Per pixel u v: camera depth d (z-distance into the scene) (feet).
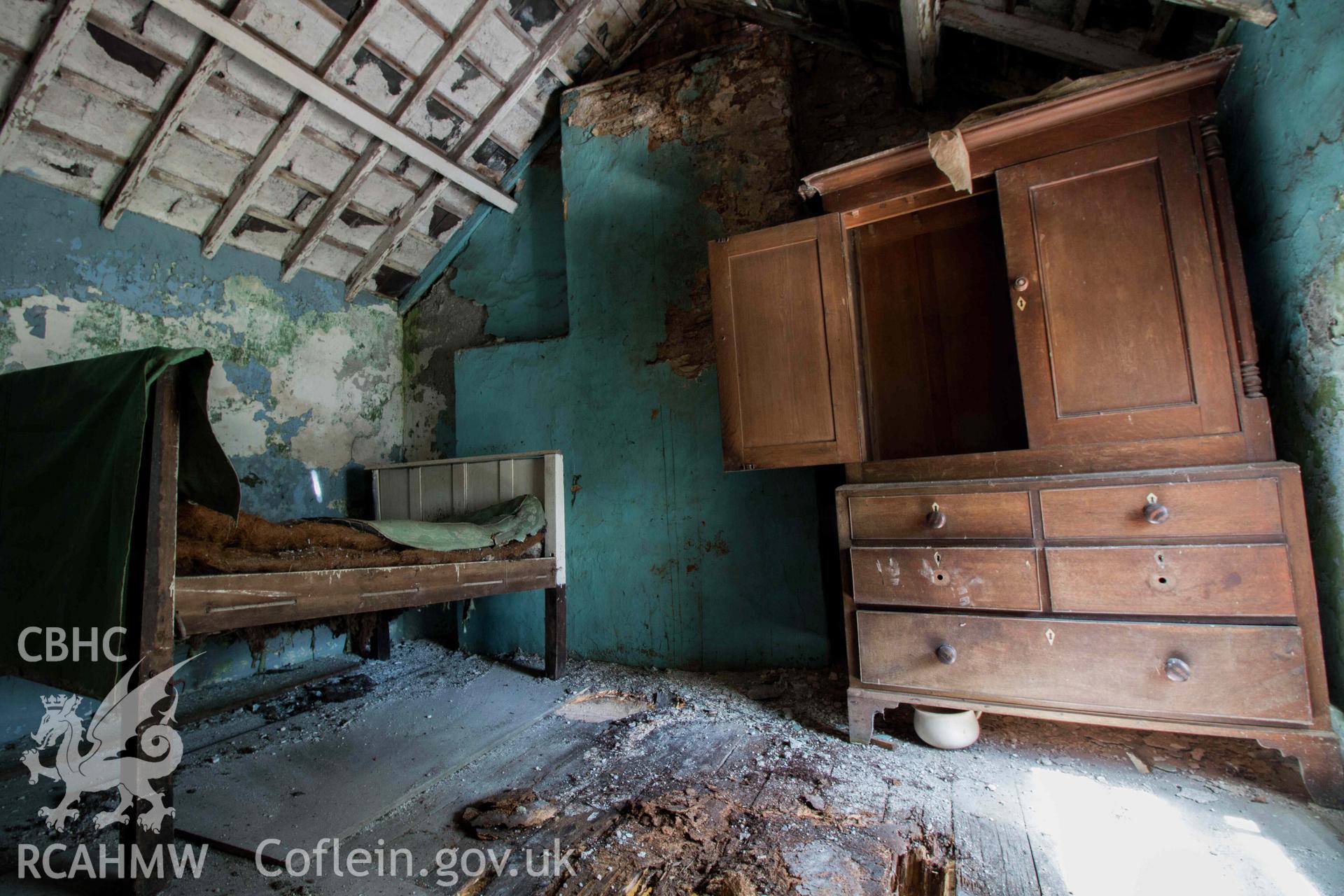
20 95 7.51
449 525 9.08
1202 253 6.03
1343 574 5.58
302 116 9.37
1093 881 4.76
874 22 10.54
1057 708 6.24
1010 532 6.51
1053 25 8.29
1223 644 5.65
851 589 7.31
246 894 4.93
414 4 9.10
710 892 4.79
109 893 4.95
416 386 13.70
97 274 9.02
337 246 11.82
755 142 10.55
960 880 4.81
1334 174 5.40
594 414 11.46
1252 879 4.69
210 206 10.05
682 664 10.56
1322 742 5.38
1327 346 5.64
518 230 13.01
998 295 8.50
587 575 11.33
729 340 8.24
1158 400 6.14
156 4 7.65
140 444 4.91
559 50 11.18
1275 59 6.18
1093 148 6.50
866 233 9.16
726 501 10.43
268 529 6.77
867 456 8.23
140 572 5.02
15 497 5.87
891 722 7.79
